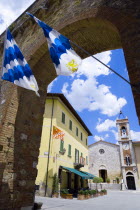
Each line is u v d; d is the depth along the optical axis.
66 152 19.81
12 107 6.95
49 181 15.80
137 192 30.89
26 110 7.53
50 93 18.50
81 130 27.20
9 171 6.20
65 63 5.00
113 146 42.03
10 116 6.78
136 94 4.15
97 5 6.22
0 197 5.65
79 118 24.61
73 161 21.86
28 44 8.46
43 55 7.87
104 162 41.28
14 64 5.44
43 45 7.53
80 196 15.49
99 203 13.69
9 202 5.91
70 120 22.22
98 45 7.64
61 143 18.67
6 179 6.02
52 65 8.34
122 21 5.19
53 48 5.04
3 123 6.52
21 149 6.92
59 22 7.48
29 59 7.63
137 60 4.43
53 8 8.23
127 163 38.38
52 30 5.27
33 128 7.75
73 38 7.42
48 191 15.51
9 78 5.14
